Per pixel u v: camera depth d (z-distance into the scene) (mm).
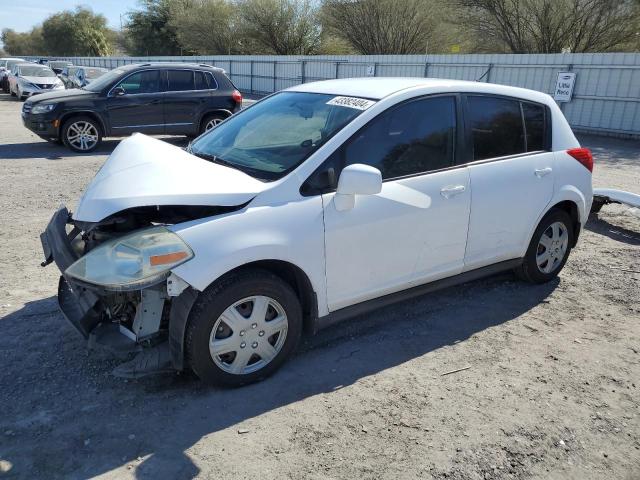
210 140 4191
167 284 2926
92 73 23828
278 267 3387
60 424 2936
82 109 11258
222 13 45969
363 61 24797
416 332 4051
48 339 3748
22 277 4758
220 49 46875
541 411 3182
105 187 3258
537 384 3443
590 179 4887
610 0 21859
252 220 3129
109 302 3227
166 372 3318
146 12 59406
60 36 81938
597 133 16547
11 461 2670
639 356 3809
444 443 2895
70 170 9586
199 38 47656
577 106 16906
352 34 32344
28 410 3035
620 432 3037
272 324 3293
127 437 2857
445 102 3967
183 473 2633
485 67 19219
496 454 2830
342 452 2805
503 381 3463
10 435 2842
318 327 3545
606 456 2857
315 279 3379
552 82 17438
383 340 3920
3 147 11984
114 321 3301
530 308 4488
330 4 32750
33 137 13516
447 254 3984
